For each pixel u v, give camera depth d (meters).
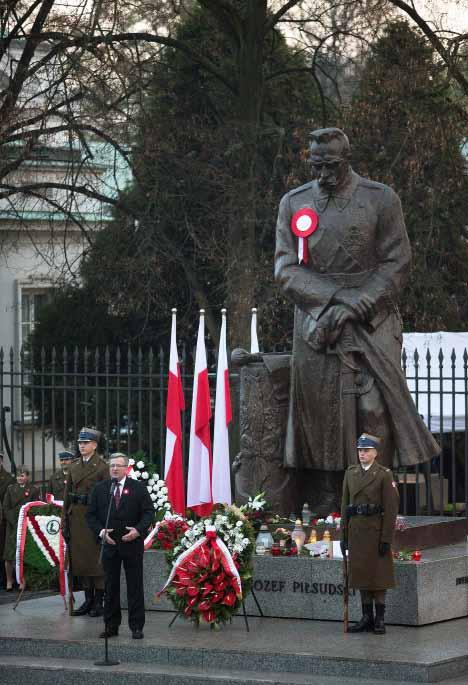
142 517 15.66
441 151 31.72
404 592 15.75
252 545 16.02
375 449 15.25
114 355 34.34
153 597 17.33
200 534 16.06
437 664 13.86
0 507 22.02
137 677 14.57
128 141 31.64
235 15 32.59
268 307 30.77
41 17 30.11
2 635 16.03
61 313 34.72
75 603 18.56
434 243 31.83
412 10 31.34
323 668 14.23
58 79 29.58
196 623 15.87
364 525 15.12
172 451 18.95
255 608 16.64
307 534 17.27
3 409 24.33
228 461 18.75
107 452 23.19
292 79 35.69
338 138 17.70
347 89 36.09
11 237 37.50
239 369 18.66
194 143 33.31
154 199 31.58
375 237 17.70
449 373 27.27
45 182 33.62
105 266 33.19
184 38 35.50
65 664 15.19
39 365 34.41
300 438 17.97
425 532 17.45
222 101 35.03
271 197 31.36
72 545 17.19
